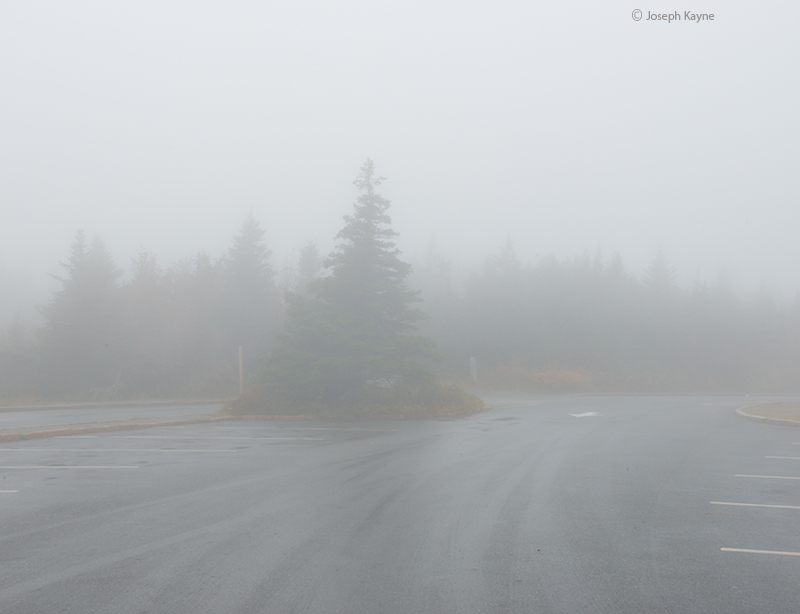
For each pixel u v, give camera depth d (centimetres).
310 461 1130
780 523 702
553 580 518
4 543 620
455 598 477
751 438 1480
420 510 760
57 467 1066
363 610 453
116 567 547
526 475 994
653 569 546
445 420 1966
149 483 923
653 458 1171
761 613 451
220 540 631
